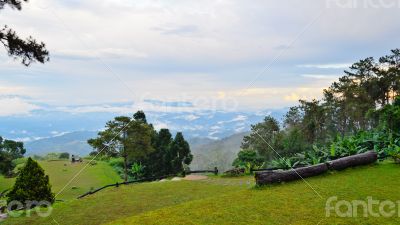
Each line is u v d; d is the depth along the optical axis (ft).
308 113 163.02
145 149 130.00
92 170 124.47
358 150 68.74
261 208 35.91
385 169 51.55
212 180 63.26
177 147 138.10
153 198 47.16
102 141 125.59
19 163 153.38
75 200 46.47
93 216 38.58
